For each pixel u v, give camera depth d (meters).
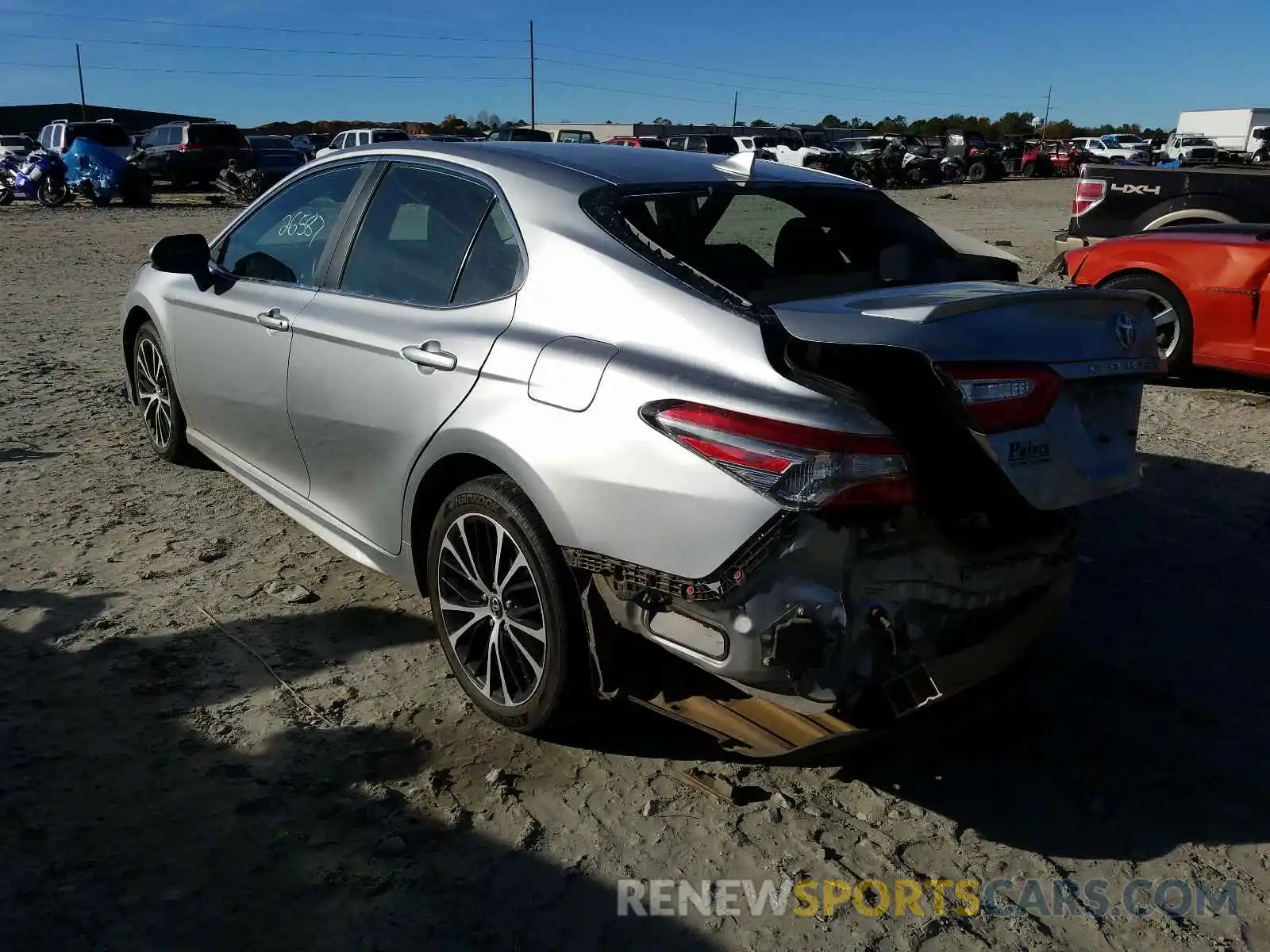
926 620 2.66
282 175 26.05
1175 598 4.23
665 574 2.59
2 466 5.28
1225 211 8.68
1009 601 2.88
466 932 2.41
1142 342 2.91
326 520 3.86
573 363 2.80
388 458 3.39
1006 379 2.53
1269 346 6.92
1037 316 2.68
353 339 3.50
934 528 2.59
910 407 2.63
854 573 2.50
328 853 2.63
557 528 2.77
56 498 4.88
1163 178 8.97
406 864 2.61
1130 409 2.96
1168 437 6.45
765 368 2.53
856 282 3.20
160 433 5.34
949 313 2.53
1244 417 6.91
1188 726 3.35
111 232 17.86
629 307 2.82
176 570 4.18
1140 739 3.27
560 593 2.83
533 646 3.01
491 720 3.21
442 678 3.47
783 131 40.50
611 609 2.76
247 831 2.69
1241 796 3.01
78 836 2.62
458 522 3.13
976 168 38.72
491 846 2.70
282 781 2.89
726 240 3.25
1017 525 2.85
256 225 4.41
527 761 3.05
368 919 2.42
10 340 8.45
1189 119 53.91
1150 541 4.81
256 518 4.74
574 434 2.74
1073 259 7.96
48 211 22.73
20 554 4.25
